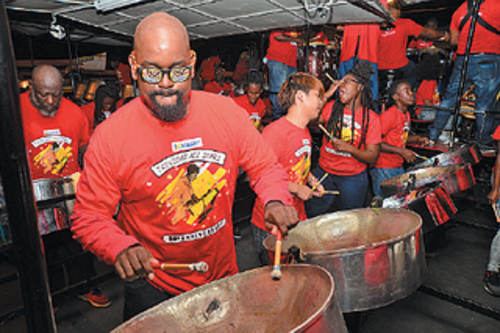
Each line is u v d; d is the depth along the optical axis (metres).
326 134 2.35
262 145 1.09
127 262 0.80
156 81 0.83
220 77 5.34
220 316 0.87
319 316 0.67
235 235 3.15
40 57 4.29
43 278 0.52
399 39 3.53
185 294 0.86
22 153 0.48
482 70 2.75
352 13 2.17
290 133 1.76
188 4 2.13
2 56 0.45
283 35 2.95
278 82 3.35
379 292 1.16
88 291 2.20
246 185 3.16
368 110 2.20
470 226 2.71
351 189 2.32
